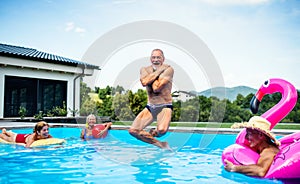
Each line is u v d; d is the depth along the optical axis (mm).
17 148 6020
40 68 14711
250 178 3736
